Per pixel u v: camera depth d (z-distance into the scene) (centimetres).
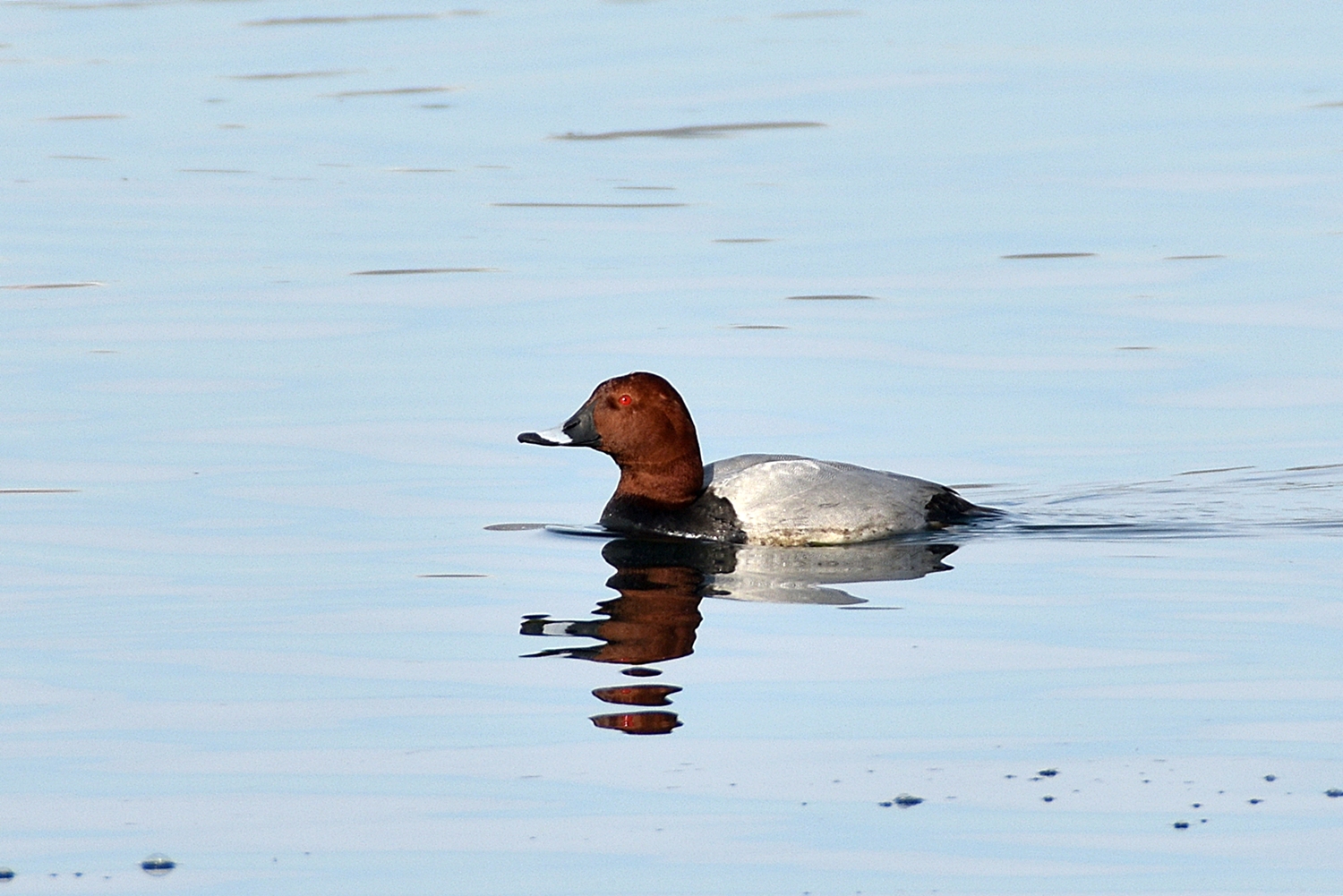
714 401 1599
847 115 2895
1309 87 3002
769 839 750
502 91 3108
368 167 2627
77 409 1571
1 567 1177
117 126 2903
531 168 2602
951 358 1720
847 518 1264
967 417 1554
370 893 705
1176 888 700
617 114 2934
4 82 3216
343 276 2041
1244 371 1666
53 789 812
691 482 1302
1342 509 1299
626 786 805
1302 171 2469
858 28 3631
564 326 1823
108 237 2247
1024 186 2438
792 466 1301
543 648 1007
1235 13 3675
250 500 1341
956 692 919
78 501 1330
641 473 1304
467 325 1834
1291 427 1506
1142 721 871
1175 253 2086
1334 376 1641
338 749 855
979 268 2041
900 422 1541
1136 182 2444
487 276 2027
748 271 2033
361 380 1659
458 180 2534
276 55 3416
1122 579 1138
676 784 806
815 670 958
